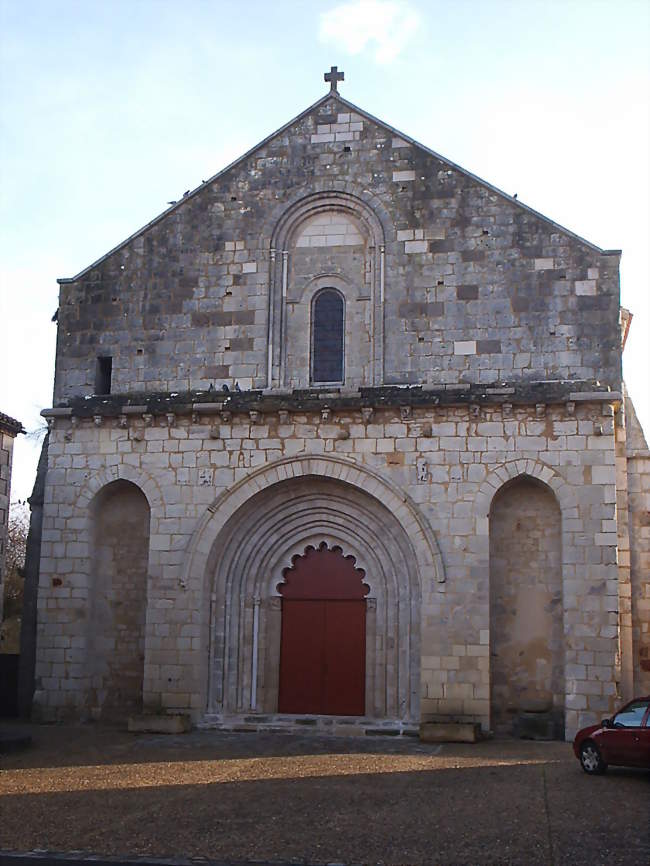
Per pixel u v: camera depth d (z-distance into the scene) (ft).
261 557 83.05
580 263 80.53
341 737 74.13
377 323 82.58
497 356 80.28
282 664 82.48
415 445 78.79
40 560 82.89
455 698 74.69
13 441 75.82
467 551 76.54
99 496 83.61
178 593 79.77
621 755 54.65
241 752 65.77
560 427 77.05
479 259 82.07
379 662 80.28
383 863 37.04
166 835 41.22
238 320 84.84
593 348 79.10
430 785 52.70
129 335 86.12
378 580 81.56
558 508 78.28
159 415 82.28
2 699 92.99
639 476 81.00
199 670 78.74
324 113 87.35
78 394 85.97
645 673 77.82
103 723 81.10
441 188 83.92
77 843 39.96
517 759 63.05
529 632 77.41
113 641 83.30
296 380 83.51
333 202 85.61
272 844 39.75
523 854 38.04
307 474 80.02
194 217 87.25
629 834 41.04
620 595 76.79
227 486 80.84
